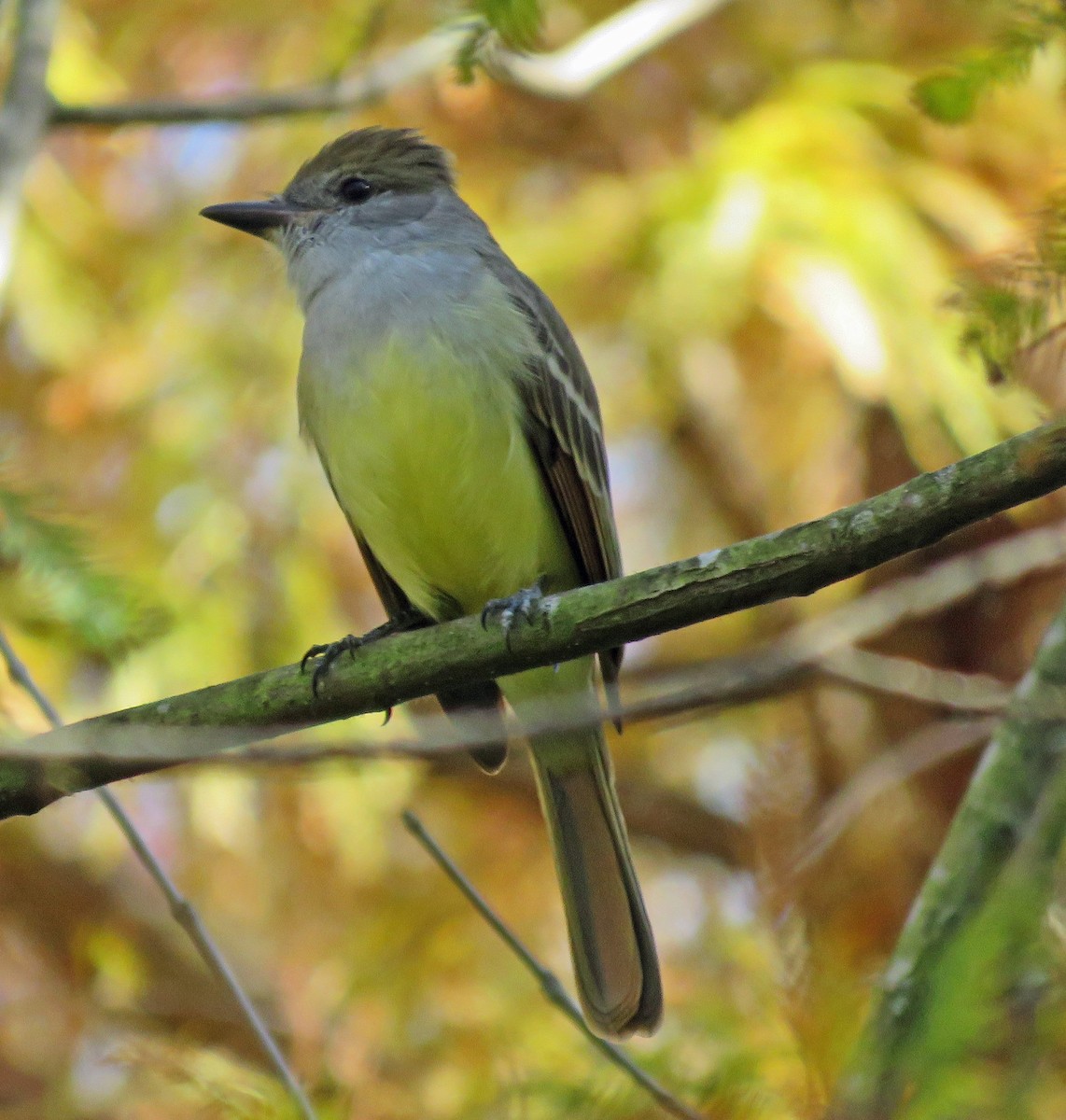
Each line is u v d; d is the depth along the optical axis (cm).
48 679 991
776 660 657
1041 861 606
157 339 1191
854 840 1034
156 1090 920
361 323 870
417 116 1273
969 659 1159
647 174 1197
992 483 578
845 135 1127
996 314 612
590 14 1319
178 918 664
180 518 1125
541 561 895
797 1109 561
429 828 1251
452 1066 888
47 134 896
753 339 1159
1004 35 625
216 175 1270
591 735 864
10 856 1257
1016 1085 403
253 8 1270
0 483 672
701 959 934
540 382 884
